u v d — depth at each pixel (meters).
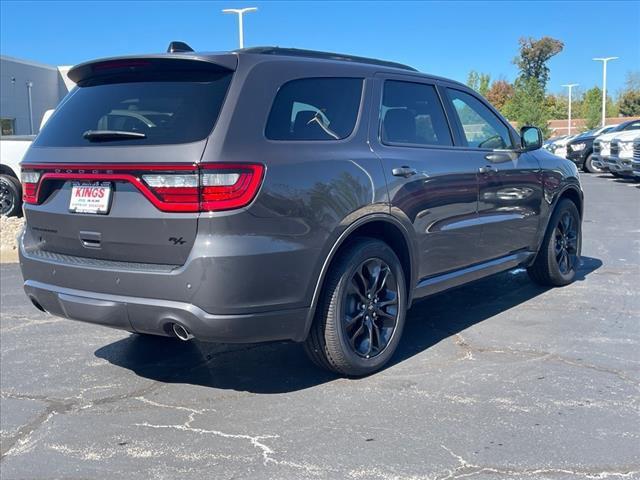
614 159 19.20
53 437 3.62
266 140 3.71
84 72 4.26
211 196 3.49
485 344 4.93
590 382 4.17
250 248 3.55
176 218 3.55
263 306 3.64
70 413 3.93
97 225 3.85
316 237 3.83
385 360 4.42
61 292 4.00
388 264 4.38
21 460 3.38
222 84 3.78
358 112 4.36
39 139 4.32
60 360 4.87
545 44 55.81
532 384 4.15
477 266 5.33
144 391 4.25
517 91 53.72
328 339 4.06
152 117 3.80
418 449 3.35
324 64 4.27
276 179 3.65
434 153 4.80
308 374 4.44
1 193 12.09
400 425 3.62
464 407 3.83
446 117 5.11
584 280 6.94
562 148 27.56
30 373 4.61
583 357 4.62
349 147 4.18
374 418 3.72
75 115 4.20
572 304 6.00
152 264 3.70
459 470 3.14
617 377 4.25
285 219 3.68
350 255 4.09
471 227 5.09
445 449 3.34
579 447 3.33
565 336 5.09
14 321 5.95
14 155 12.21
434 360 4.62
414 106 4.86
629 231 10.27
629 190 17.19
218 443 3.50
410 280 4.61
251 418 3.78
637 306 5.90
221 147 3.53
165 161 3.55
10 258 9.06
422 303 6.18
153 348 5.10
